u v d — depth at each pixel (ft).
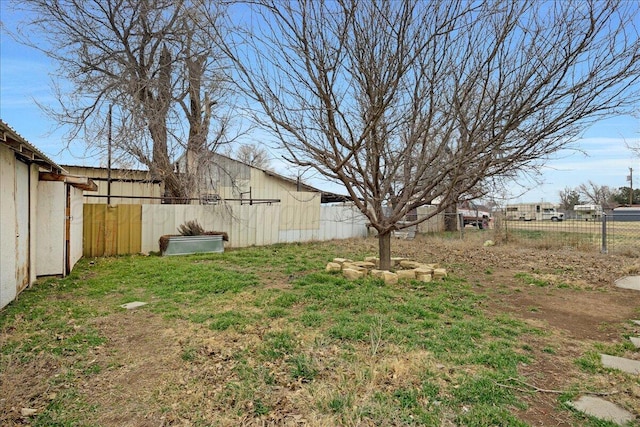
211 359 10.83
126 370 10.25
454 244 38.65
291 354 11.03
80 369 10.28
